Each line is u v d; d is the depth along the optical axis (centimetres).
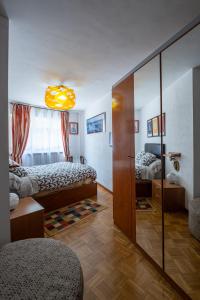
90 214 289
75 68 248
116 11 138
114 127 249
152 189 194
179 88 162
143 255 187
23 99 418
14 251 118
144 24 155
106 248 200
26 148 471
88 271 165
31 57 214
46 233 231
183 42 141
